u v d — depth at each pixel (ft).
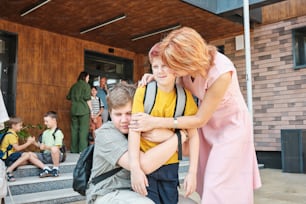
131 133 4.41
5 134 12.77
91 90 20.16
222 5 17.66
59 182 12.91
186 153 4.92
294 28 19.77
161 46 4.31
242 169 5.23
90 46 22.71
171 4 16.52
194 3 16.56
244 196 5.13
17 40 19.04
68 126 21.16
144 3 16.29
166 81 4.42
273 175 17.75
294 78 19.65
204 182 5.14
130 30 20.48
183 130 4.63
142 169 4.30
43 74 20.17
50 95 20.43
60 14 17.60
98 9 17.02
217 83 4.66
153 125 4.37
